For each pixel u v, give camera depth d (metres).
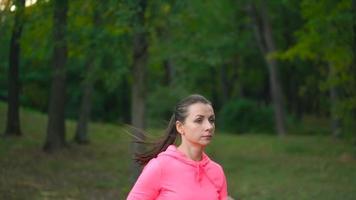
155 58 17.11
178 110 4.18
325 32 16.16
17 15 13.27
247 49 35.97
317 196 13.52
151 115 30.20
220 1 27.05
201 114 4.10
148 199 4.11
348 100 18.58
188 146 4.16
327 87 18.98
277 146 23.61
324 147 23.11
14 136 19.33
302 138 26.14
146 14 13.48
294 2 22.28
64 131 18.59
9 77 19.05
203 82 45.22
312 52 18.94
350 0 16.59
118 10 12.19
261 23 29.09
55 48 16.31
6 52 19.78
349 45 16.42
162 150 4.41
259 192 14.20
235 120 33.84
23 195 11.89
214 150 22.59
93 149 19.89
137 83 14.03
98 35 13.47
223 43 19.16
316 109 45.56
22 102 36.09
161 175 4.09
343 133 23.00
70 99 35.75
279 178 16.50
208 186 4.13
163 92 30.03
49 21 15.26
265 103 45.84
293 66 37.62
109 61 15.00
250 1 28.48
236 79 44.88
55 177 14.48
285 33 32.53
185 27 15.80
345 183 15.56
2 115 23.33
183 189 4.05
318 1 17.02
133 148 12.26
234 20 31.38
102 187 13.81
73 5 14.39
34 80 34.69
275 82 29.03
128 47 13.95
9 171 14.24
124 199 12.59
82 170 15.91
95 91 37.62
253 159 20.56
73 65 32.56
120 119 39.06
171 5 13.77
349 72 18.23
